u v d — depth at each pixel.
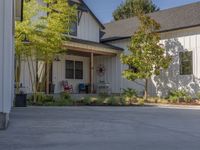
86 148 5.71
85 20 24.25
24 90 18.47
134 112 12.56
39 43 15.96
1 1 7.65
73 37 22.97
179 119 10.27
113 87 24.41
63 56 22.88
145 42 19.88
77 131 7.54
